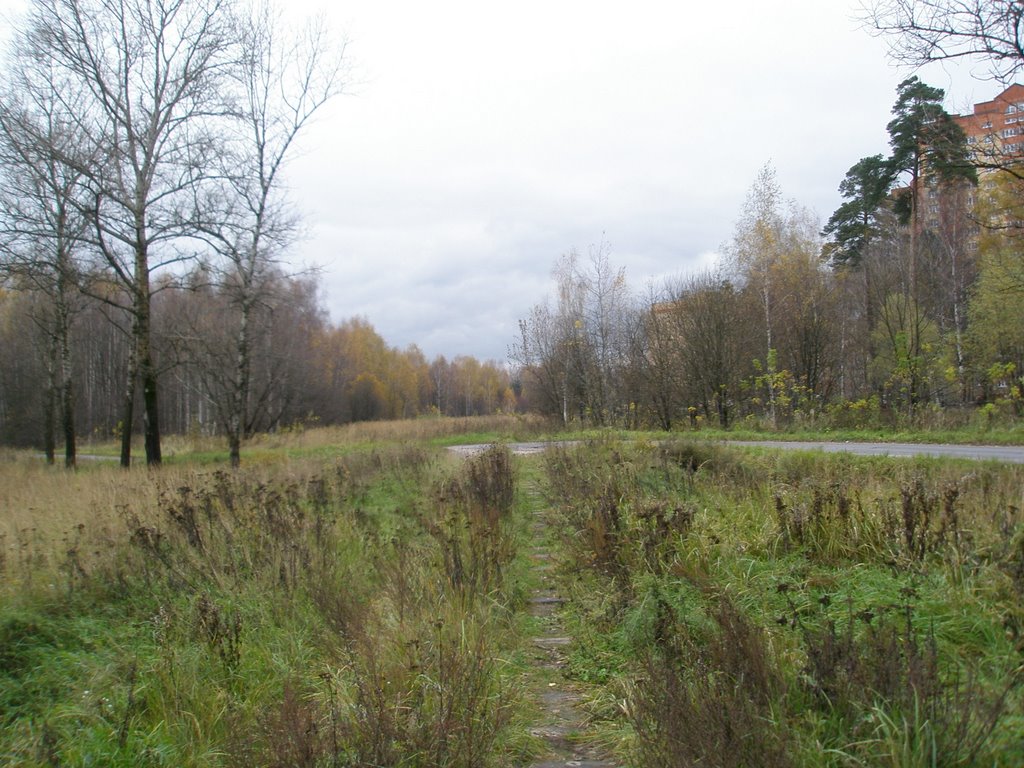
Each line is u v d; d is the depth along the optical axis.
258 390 37.28
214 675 4.47
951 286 31.48
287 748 3.28
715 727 3.02
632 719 3.53
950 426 19.61
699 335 27.22
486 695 4.00
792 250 30.53
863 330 34.25
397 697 3.84
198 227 18.38
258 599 5.63
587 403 31.94
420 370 87.44
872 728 3.11
